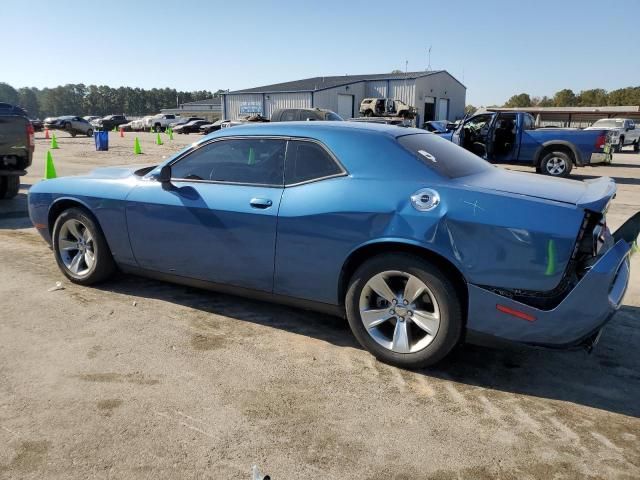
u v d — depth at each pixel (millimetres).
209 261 4117
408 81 49688
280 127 3982
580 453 2676
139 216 4391
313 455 2631
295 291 3826
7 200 9625
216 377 3361
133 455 2602
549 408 3092
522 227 3027
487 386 3332
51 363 3494
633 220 3273
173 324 4160
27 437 2725
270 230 3760
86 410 2969
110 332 3990
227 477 2465
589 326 3025
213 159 4188
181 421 2885
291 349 3777
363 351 3770
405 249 3367
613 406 3125
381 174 3504
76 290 4855
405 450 2680
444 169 3525
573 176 15156
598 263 2984
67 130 41375
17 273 5316
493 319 3164
